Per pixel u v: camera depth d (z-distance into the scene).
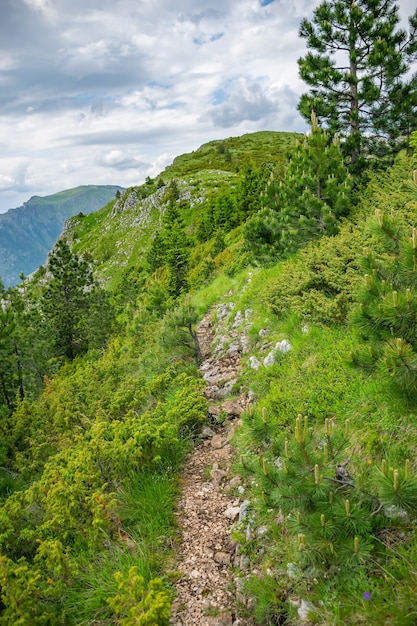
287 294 9.48
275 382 7.11
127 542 4.66
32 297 29.66
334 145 12.01
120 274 83.81
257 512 4.71
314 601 3.39
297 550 3.72
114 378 12.11
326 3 14.05
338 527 3.32
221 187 84.81
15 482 8.73
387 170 13.23
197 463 6.46
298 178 12.22
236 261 21.97
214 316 14.91
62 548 4.18
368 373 4.20
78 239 125.19
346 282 7.92
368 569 3.34
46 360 23.27
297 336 8.33
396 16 14.10
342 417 5.27
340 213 11.73
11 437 10.95
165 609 3.20
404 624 2.83
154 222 94.50
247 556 4.25
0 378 19.08
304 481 3.43
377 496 3.51
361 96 14.01
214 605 3.83
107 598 3.71
